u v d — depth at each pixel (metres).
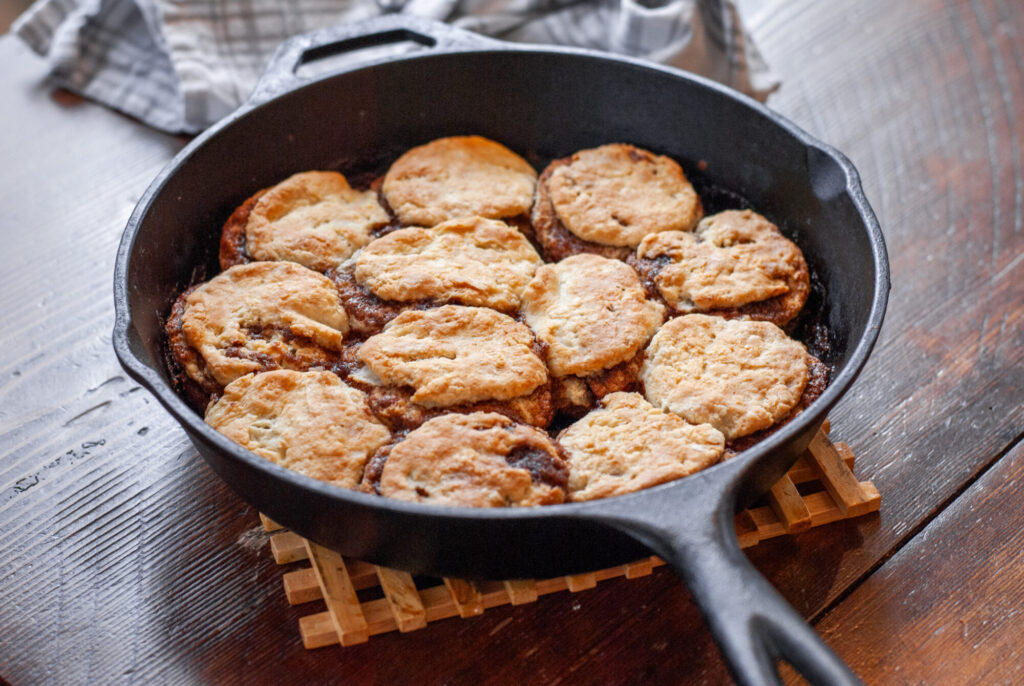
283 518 0.70
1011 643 0.71
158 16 0.94
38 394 0.81
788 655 0.62
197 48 0.94
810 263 0.82
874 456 0.78
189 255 0.80
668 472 0.70
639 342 0.76
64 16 0.99
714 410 0.73
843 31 1.03
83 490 0.77
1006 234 0.89
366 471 0.71
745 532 0.74
